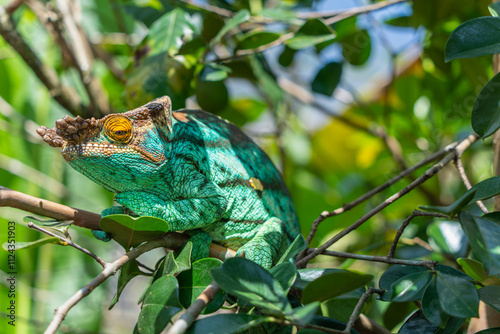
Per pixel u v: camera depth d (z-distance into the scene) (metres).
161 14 1.45
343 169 1.84
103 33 1.70
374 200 1.54
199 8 1.43
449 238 1.38
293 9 1.52
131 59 1.43
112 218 1.21
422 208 1.21
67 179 1.58
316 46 1.48
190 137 1.29
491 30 1.21
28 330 1.51
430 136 1.55
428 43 1.50
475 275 1.22
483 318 1.29
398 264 1.25
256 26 1.48
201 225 1.27
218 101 1.42
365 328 1.27
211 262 1.23
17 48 1.45
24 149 1.58
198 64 1.40
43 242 1.20
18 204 1.22
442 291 1.19
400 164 1.52
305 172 1.80
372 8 1.42
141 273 1.25
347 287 1.17
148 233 1.23
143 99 1.38
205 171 1.29
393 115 1.61
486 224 1.19
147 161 1.26
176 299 1.18
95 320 1.54
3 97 1.59
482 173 1.57
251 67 1.49
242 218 1.30
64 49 1.50
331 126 1.79
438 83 1.53
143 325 1.18
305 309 1.13
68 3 1.50
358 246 1.48
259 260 1.28
